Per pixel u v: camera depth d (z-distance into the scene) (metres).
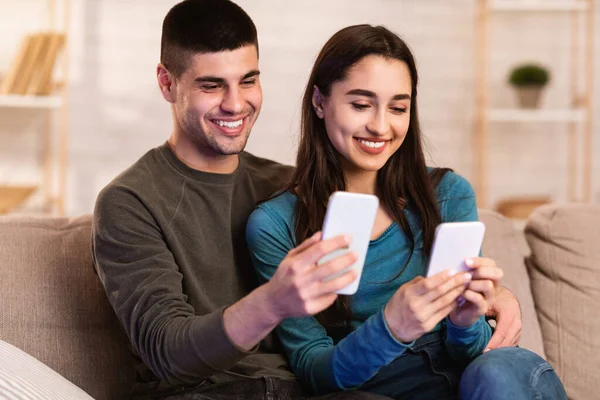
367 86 1.72
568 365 1.99
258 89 1.84
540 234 2.12
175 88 1.81
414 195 1.82
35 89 4.02
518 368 1.48
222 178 1.81
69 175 4.49
